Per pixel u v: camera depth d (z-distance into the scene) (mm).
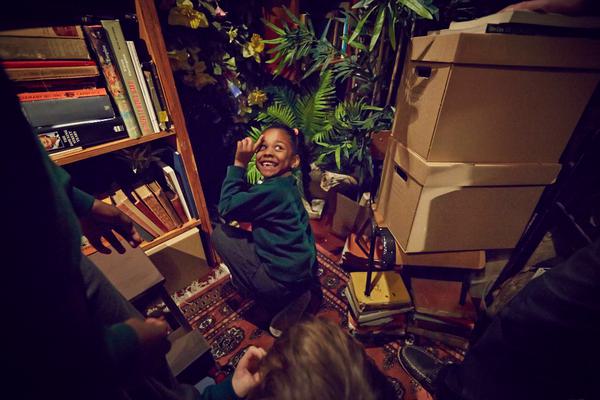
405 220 1109
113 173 1245
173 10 1213
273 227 1058
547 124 881
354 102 1658
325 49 1522
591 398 652
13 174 201
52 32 824
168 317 1078
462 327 1083
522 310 647
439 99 836
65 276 238
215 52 1482
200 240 1378
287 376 264
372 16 1360
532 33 732
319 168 1851
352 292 1134
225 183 1089
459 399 797
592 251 558
